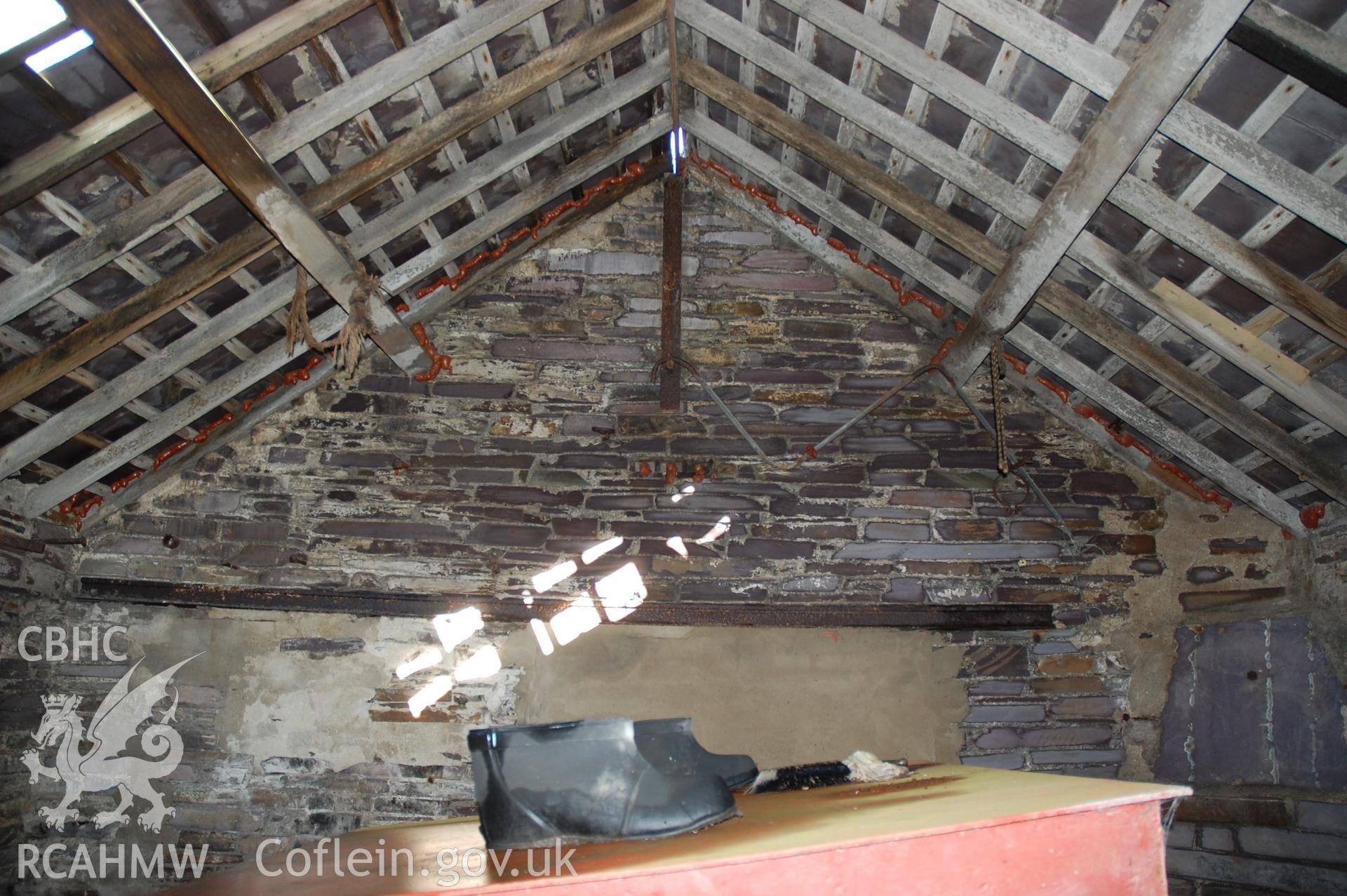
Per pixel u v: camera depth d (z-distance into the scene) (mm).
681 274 5285
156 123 2984
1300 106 2738
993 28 3053
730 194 5328
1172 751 4617
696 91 4793
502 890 1490
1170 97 2822
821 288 5289
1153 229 3426
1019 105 3389
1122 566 4883
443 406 5059
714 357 5199
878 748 4645
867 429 5102
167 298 3619
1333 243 3037
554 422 5066
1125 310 4043
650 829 1942
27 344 3539
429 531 4871
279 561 4797
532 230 5117
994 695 4750
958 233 4137
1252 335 3590
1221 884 4316
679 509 4953
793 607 4754
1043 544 4930
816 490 5000
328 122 3357
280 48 3033
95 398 4051
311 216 3584
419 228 4465
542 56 3797
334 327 4578
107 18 2590
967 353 4730
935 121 3766
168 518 4809
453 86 3785
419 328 5023
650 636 4762
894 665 4766
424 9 3352
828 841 1584
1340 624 4242
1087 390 4621
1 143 2846
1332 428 3717
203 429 4793
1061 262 4012
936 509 4984
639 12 3928
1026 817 1634
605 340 5203
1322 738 4219
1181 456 4621
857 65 3752
